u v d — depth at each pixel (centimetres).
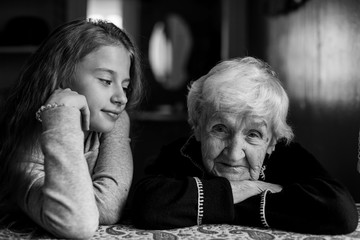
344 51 137
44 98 88
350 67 132
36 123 89
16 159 88
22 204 83
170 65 413
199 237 79
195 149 102
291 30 199
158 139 361
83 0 292
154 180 88
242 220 86
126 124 103
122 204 88
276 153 103
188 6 412
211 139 91
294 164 99
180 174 101
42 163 88
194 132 100
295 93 193
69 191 75
